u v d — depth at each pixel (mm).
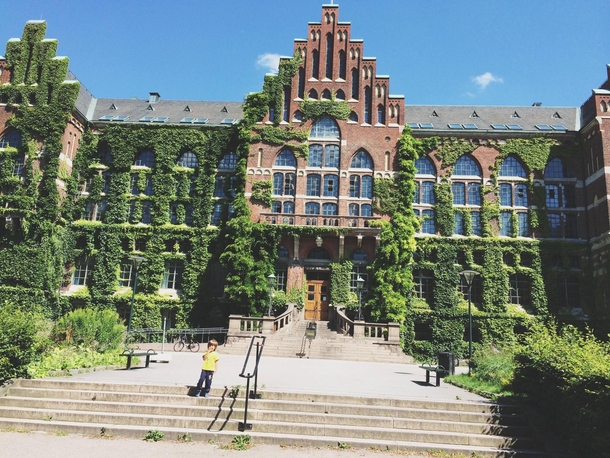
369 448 11781
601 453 9891
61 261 41094
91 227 42344
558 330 38531
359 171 42219
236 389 14172
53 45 43469
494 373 18469
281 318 33094
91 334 23234
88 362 18469
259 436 11953
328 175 42500
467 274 24375
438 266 40562
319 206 41812
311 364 24953
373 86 43719
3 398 13734
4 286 38688
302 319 38031
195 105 50188
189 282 40844
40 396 14086
